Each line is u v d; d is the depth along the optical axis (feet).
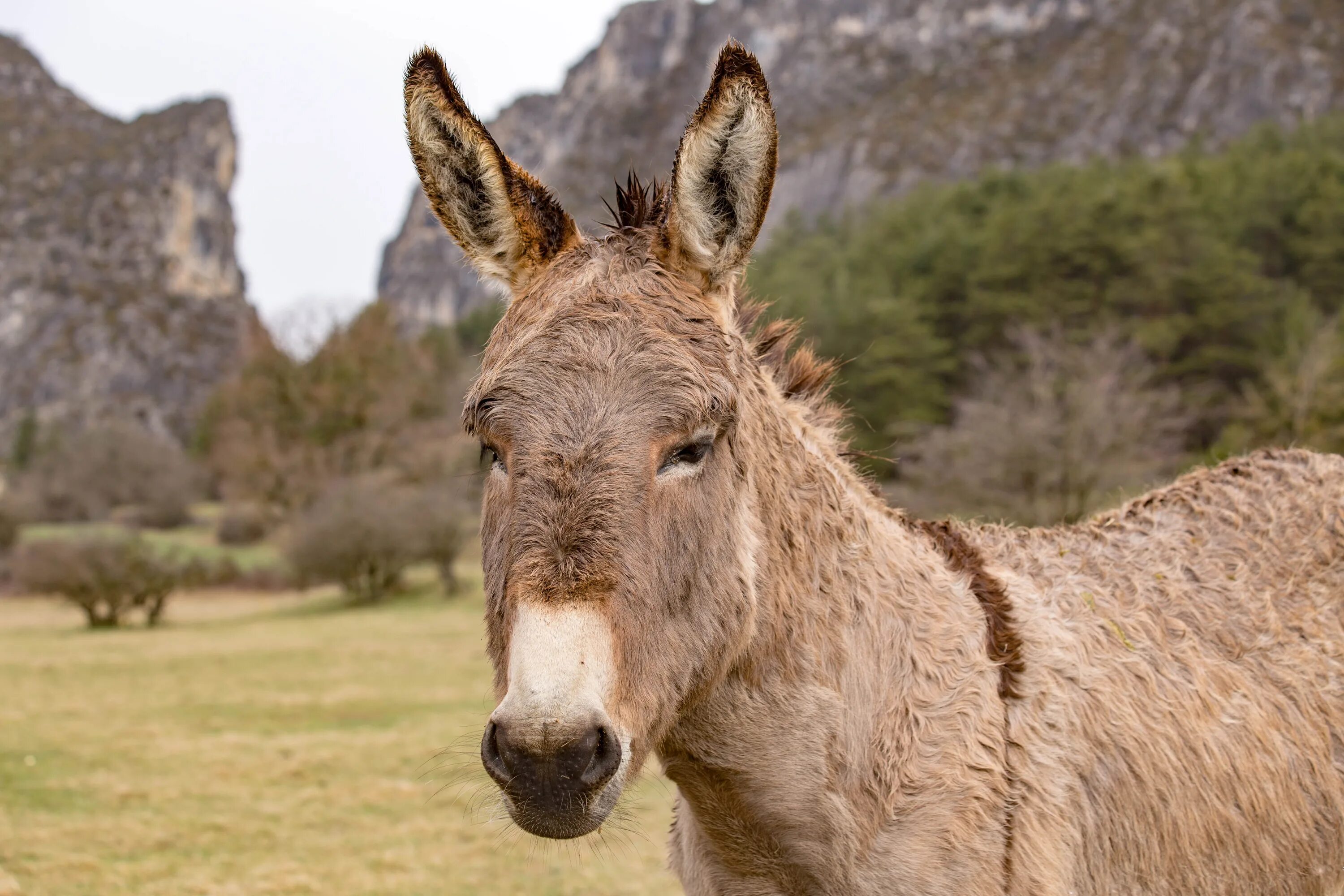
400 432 188.03
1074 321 146.30
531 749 5.93
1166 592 10.03
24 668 68.69
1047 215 163.32
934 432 90.84
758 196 7.27
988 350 147.23
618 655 6.23
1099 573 10.07
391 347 197.16
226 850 26.02
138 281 515.50
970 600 8.80
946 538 9.70
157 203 551.18
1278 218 167.63
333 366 187.21
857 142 490.49
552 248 7.83
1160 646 9.45
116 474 227.20
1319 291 157.07
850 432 10.27
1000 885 7.61
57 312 477.36
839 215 451.12
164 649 80.59
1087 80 489.26
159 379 460.96
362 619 106.52
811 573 7.98
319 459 179.83
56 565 107.24
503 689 6.84
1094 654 9.02
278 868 24.38
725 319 7.59
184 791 32.40
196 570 121.80
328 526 124.16
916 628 8.33
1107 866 8.41
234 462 181.27
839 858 7.73
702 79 542.57
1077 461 78.02
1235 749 9.21
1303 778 9.62
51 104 605.73
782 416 8.32
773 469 7.88
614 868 24.26
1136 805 8.54
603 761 6.06
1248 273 147.74
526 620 6.18
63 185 542.57
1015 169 251.80
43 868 24.36
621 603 6.28
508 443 6.64
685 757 7.72
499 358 7.04
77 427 406.41
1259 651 9.98
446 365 218.79
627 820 8.69
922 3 605.73
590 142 575.38
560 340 6.76
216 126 602.44
